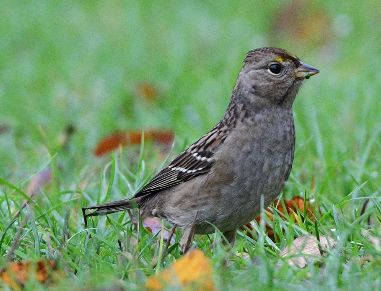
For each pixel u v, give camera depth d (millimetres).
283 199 9570
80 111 15695
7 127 14742
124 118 15305
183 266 7062
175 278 6688
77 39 21250
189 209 8938
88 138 13852
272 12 22953
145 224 9688
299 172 10984
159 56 19469
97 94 16781
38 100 16547
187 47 19938
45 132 14531
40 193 10445
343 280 6988
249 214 8883
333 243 8047
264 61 8969
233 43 20531
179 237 9117
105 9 24328
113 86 17000
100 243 8484
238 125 8852
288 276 7180
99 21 23031
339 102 14641
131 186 10516
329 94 15266
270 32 21734
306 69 9023
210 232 9125
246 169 8711
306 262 7496
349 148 11969
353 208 9734
